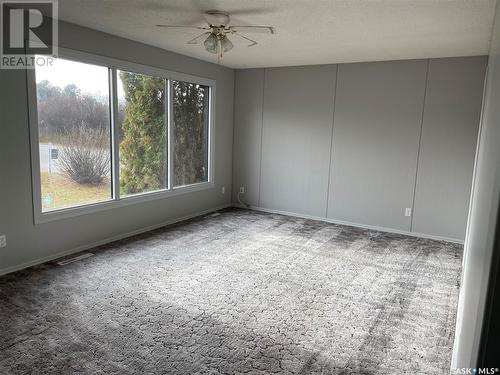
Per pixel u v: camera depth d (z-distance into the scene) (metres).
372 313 3.16
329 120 6.00
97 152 4.55
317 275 3.93
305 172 6.32
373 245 4.99
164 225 5.64
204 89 6.21
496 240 0.40
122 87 4.77
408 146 5.43
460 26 3.54
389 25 3.60
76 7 3.42
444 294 3.54
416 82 5.27
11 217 3.66
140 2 3.24
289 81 6.27
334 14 3.33
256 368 2.41
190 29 4.12
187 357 2.50
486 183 0.84
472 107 4.96
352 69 5.71
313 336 2.80
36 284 3.48
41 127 3.90
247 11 3.35
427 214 5.39
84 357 2.45
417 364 2.50
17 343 2.58
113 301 3.22
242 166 6.98
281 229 5.64
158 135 5.43
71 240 4.29
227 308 3.17
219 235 5.25
